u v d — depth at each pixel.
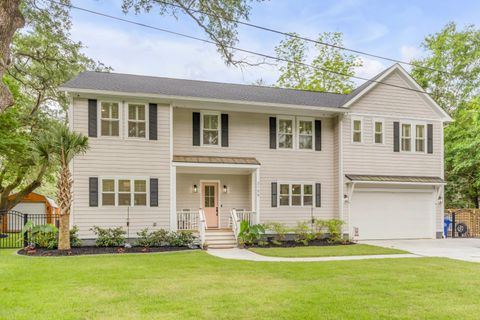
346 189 17.16
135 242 14.27
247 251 13.62
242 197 17.25
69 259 10.95
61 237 12.79
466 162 23.27
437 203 18.44
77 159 14.18
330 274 8.85
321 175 17.56
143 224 14.71
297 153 17.34
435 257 11.93
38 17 16.77
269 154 17.00
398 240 17.44
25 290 6.93
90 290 6.98
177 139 16.11
